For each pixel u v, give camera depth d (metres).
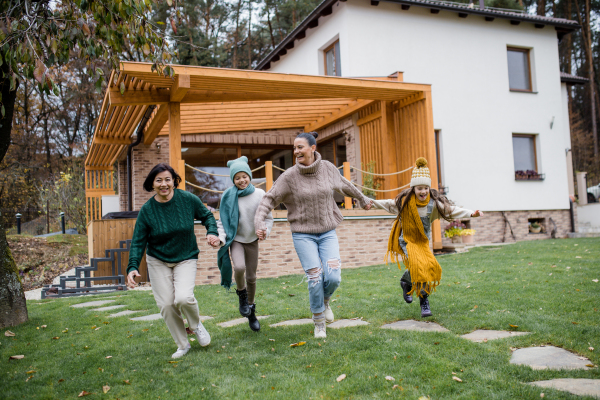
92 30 4.28
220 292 6.38
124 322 4.73
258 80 8.22
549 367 2.80
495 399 2.39
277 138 13.80
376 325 4.04
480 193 13.58
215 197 13.08
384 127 10.94
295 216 3.85
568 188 16.33
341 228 8.98
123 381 2.97
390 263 8.90
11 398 2.77
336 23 12.81
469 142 13.60
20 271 11.81
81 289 7.70
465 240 11.66
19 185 23.41
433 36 13.40
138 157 12.63
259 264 8.17
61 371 3.24
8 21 3.83
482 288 5.34
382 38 12.73
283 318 4.51
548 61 14.98
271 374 2.93
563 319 3.84
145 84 8.06
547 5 28.98
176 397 2.66
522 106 14.46
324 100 11.80
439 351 3.19
